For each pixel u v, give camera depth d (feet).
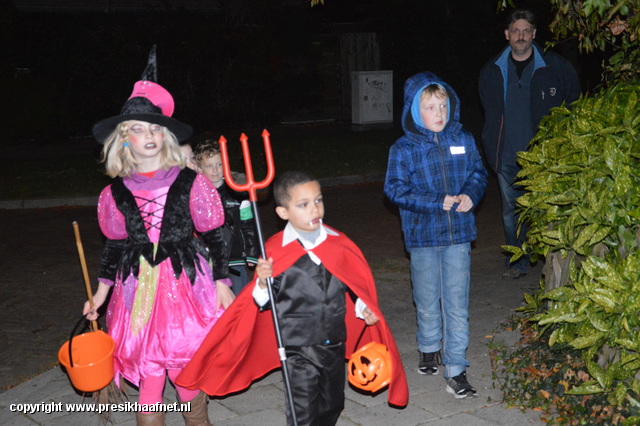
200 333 12.76
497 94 22.71
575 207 15.26
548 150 16.69
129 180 12.84
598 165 14.66
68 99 61.87
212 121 67.77
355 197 40.91
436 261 15.75
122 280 12.70
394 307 21.85
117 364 12.80
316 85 73.20
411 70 76.79
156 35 63.98
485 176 15.84
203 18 67.00
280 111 71.72
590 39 22.00
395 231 32.53
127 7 74.02
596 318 13.64
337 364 12.36
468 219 15.51
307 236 12.10
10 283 26.09
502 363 17.06
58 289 25.36
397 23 75.82
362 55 75.87
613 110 16.25
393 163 15.51
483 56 79.05
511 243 23.65
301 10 71.82
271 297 11.71
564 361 15.99
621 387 13.30
